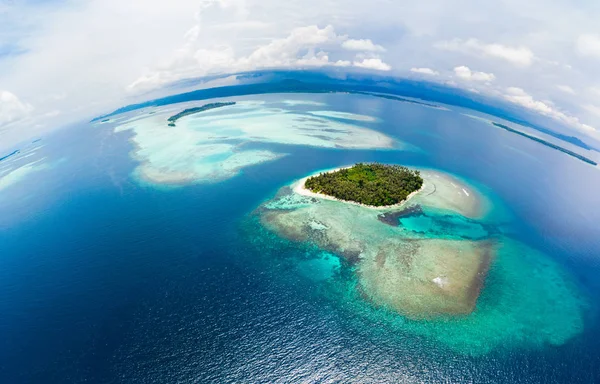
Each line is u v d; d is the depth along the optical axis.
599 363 57.16
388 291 70.00
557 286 75.69
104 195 119.81
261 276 74.50
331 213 98.88
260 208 103.50
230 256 81.38
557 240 95.00
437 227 94.19
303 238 87.56
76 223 102.38
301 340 59.59
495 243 89.62
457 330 61.88
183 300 68.38
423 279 73.75
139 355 57.09
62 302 70.06
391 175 118.56
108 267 80.00
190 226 95.75
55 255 87.00
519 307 68.31
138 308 66.62
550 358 57.50
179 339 59.81
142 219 101.19
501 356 57.47
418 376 53.91
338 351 57.62
